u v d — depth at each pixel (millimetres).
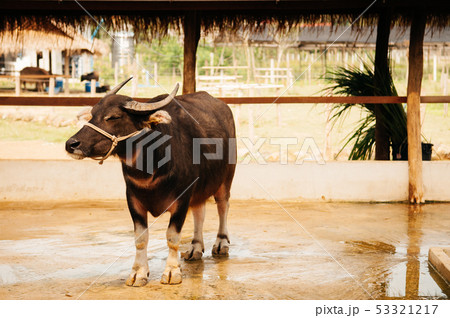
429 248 6047
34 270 5445
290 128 18375
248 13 9602
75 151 4555
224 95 21594
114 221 7543
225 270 5508
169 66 31297
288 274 5371
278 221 7637
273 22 10125
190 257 5855
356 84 10203
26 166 8891
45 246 6301
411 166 8930
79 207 8422
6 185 8883
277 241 6621
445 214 8117
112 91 5051
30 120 18859
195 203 5672
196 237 5980
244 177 9055
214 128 5871
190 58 8953
